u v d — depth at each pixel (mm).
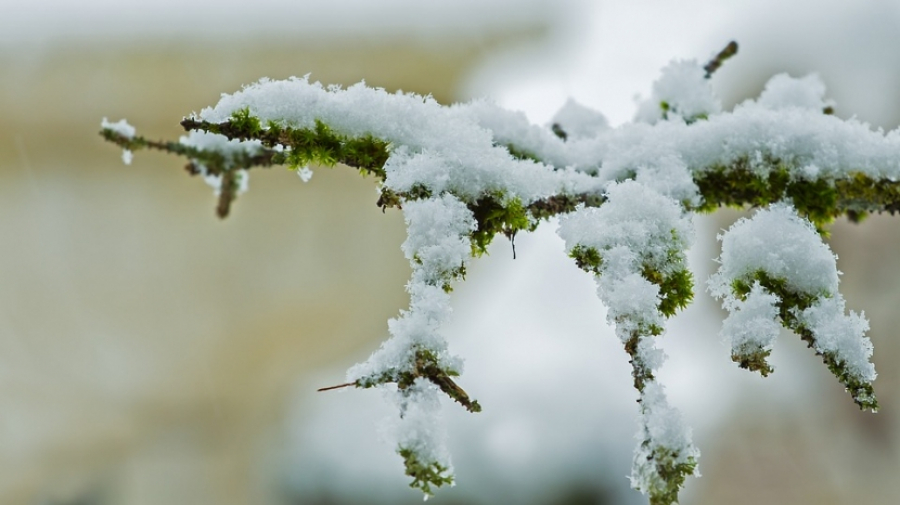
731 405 5188
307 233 8359
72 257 8227
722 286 1348
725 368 5086
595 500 4090
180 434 7051
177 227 8422
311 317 7977
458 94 7184
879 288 5320
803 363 5512
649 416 1084
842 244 5379
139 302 8031
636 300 1193
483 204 1317
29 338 7660
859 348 1233
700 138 1509
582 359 4598
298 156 1305
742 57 5043
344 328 7844
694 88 1848
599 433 4223
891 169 1441
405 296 8094
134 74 8156
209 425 7039
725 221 4691
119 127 1890
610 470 4121
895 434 5184
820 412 5340
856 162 1452
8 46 8234
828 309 1267
